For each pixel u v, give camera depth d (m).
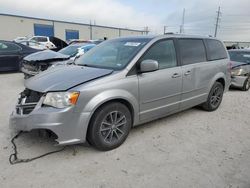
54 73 3.84
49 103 3.25
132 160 3.40
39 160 3.35
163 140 4.06
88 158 3.43
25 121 3.31
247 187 2.86
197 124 4.84
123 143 3.89
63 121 3.21
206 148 3.81
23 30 41.06
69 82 3.39
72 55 8.99
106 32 52.91
